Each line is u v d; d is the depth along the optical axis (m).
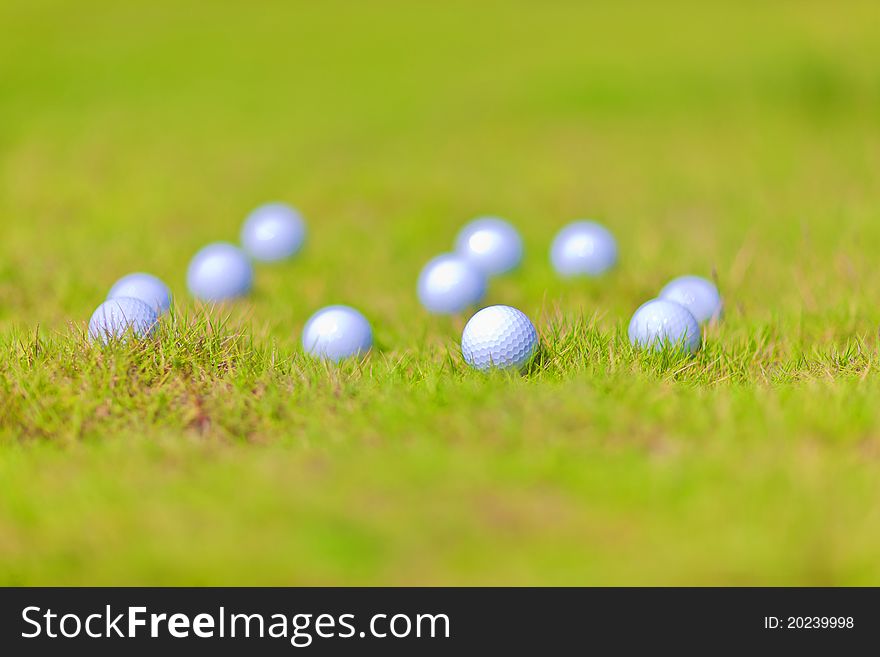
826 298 10.52
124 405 7.64
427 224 15.27
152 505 6.05
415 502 6.09
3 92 28.58
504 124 24.41
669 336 8.52
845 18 37.31
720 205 15.98
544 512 5.95
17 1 48.94
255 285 11.33
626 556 5.49
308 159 20.94
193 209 16.22
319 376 8.11
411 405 7.34
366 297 11.33
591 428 6.91
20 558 5.66
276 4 51.75
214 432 7.38
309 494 6.16
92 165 19.83
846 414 6.88
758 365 8.61
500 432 6.93
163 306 9.68
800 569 5.35
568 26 42.19
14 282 11.51
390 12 49.28
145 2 50.62
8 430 7.38
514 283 11.95
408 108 26.72
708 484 6.05
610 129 23.61
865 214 14.34
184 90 30.14
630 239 13.92
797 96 25.19
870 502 5.83
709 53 31.23
